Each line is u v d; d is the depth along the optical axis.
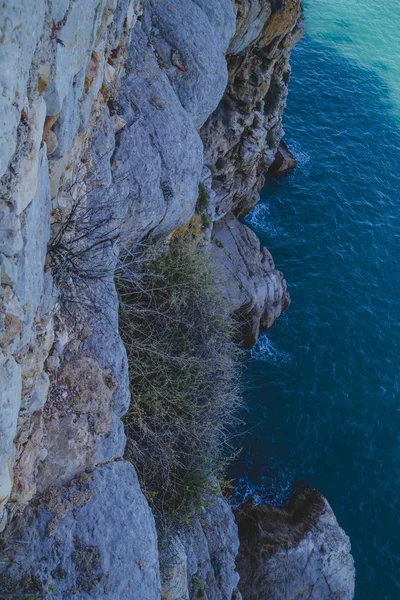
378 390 22.67
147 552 6.30
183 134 9.40
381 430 21.78
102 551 5.89
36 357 5.19
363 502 20.20
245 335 21.50
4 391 3.86
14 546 5.45
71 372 6.40
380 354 23.75
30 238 4.22
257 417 20.81
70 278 6.50
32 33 3.44
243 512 18.08
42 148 4.53
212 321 10.96
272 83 22.12
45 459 5.94
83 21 4.83
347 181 30.27
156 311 9.79
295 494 19.39
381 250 27.50
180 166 9.29
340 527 18.73
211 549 10.91
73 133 5.52
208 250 15.08
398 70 38.94
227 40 12.83
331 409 21.75
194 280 10.67
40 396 5.46
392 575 19.03
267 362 22.20
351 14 42.72
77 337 6.66
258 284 21.05
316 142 32.06
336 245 27.16
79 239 6.22
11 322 3.88
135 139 8.66
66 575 5.59
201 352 10.65
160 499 9.40
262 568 16.45
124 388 6.93
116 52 8.02
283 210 27.78
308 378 22.25
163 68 10.20
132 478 6.64
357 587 18.67
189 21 10.74
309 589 16.72
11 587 5.28
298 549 17.05
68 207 6.29
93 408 6.43
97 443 6.39
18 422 5.12
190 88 10.44
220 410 10.94
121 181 8.27
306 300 24.66
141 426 8.98
